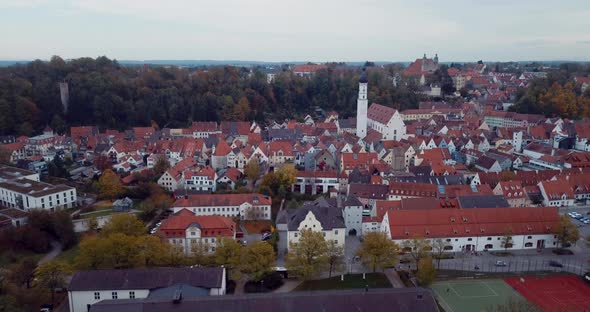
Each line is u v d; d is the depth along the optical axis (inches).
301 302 3934.5
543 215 6240.2
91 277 4439.0
